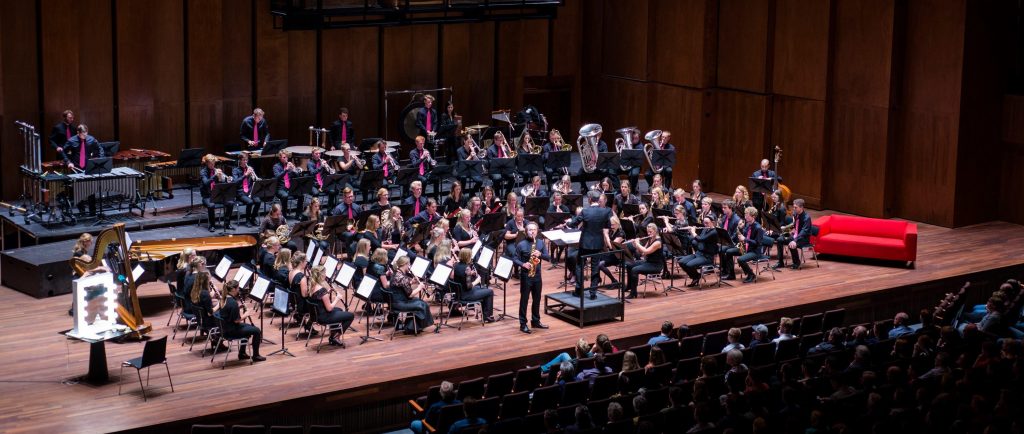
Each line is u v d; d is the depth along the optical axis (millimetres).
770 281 19875
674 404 13078
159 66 23625
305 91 25609
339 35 25750
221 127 24625
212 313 15703
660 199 20891
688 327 16422
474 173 22703
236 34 24484
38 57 22234
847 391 13461
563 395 13945
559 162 23359
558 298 17734
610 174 24203
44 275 18219
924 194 23688
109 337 14750
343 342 16609
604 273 18688
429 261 17031
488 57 27703
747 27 25062
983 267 20734
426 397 14461
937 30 22891
